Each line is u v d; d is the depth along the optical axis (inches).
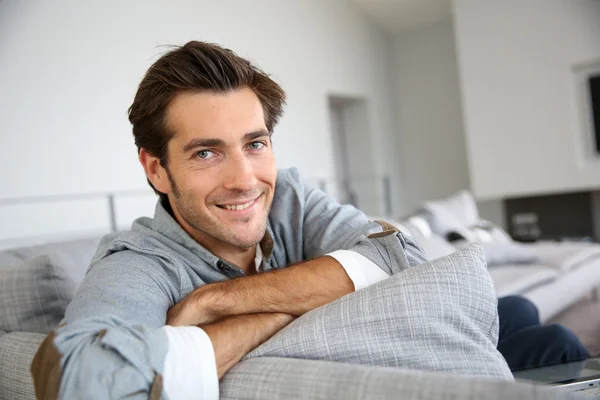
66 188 144.1
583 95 205.3
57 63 145.1
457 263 31.4
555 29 207.2
